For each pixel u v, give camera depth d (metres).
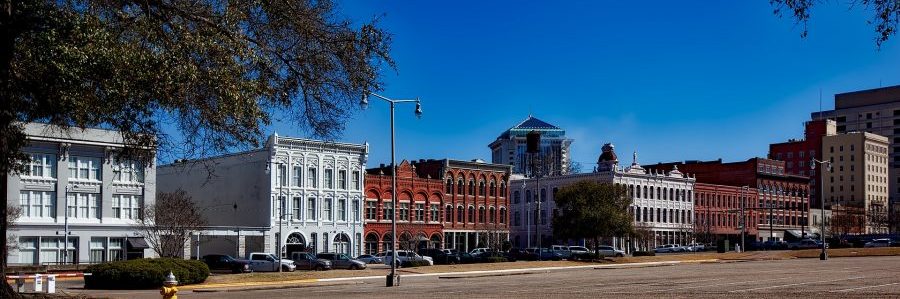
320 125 20.05
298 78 19.64
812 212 150.50
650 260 75.88
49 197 62.56
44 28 17.08
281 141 79.81
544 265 64.19
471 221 98.94
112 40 17.73
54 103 18.44
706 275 44.66
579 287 34.66
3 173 18.23
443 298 28.22
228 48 18.62
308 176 82.00
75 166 64.12
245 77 19.33
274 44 19.30
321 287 41.38
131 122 19.59
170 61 17.97
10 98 17.84
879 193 181.88
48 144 62.25
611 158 112.38
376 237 88.50
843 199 176.12
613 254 91.12
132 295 34.69
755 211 133.38
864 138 176.75
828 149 178.62
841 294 26.58
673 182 119.06
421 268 58.72
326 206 83.19
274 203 78.81
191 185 89.25
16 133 20.41
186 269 42.47
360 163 86.44
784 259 78.19
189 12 18.38
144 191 67.81
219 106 18.73
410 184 92.25
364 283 44.66
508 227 102.75
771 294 27.16
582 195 77.69
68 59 17.17
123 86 17.83
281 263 59.78
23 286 36.84
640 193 113.56
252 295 33.62
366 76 19.91
